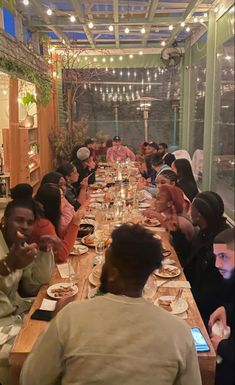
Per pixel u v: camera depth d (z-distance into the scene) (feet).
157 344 3.84
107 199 13.79
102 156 27.94
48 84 25.45
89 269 7.70
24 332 5.55
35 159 24.41
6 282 6.77
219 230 7.92
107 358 3.78
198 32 23.73
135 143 31.40
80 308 4.07
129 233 4.10
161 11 19.45
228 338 5.60
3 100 23.36
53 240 7.52
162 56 28.94
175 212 9.91
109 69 30.25
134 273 4.02
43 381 4.07
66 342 3.91
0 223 7.59
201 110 23.16
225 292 6.88
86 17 19.51
